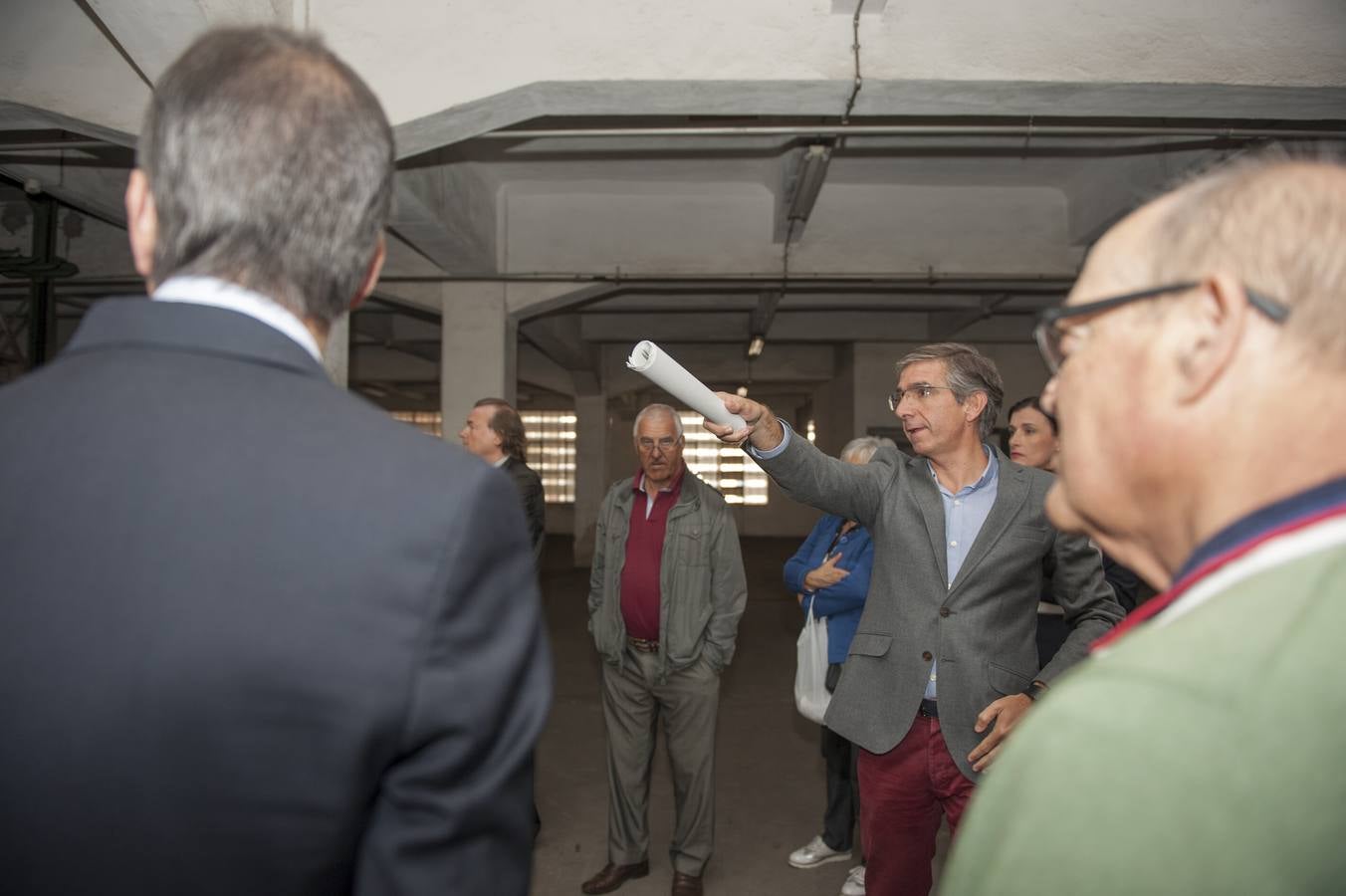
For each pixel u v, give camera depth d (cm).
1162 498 40
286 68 57
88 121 308
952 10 302
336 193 58
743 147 540
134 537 49
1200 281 38
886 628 162
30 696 47
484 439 302
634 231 653
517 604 57
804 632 256
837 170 602
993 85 306
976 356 166
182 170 56
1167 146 489
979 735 151
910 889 161
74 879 47
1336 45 299
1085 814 29
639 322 1020
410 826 51
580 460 1266
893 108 325
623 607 262
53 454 51
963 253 645
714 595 261
